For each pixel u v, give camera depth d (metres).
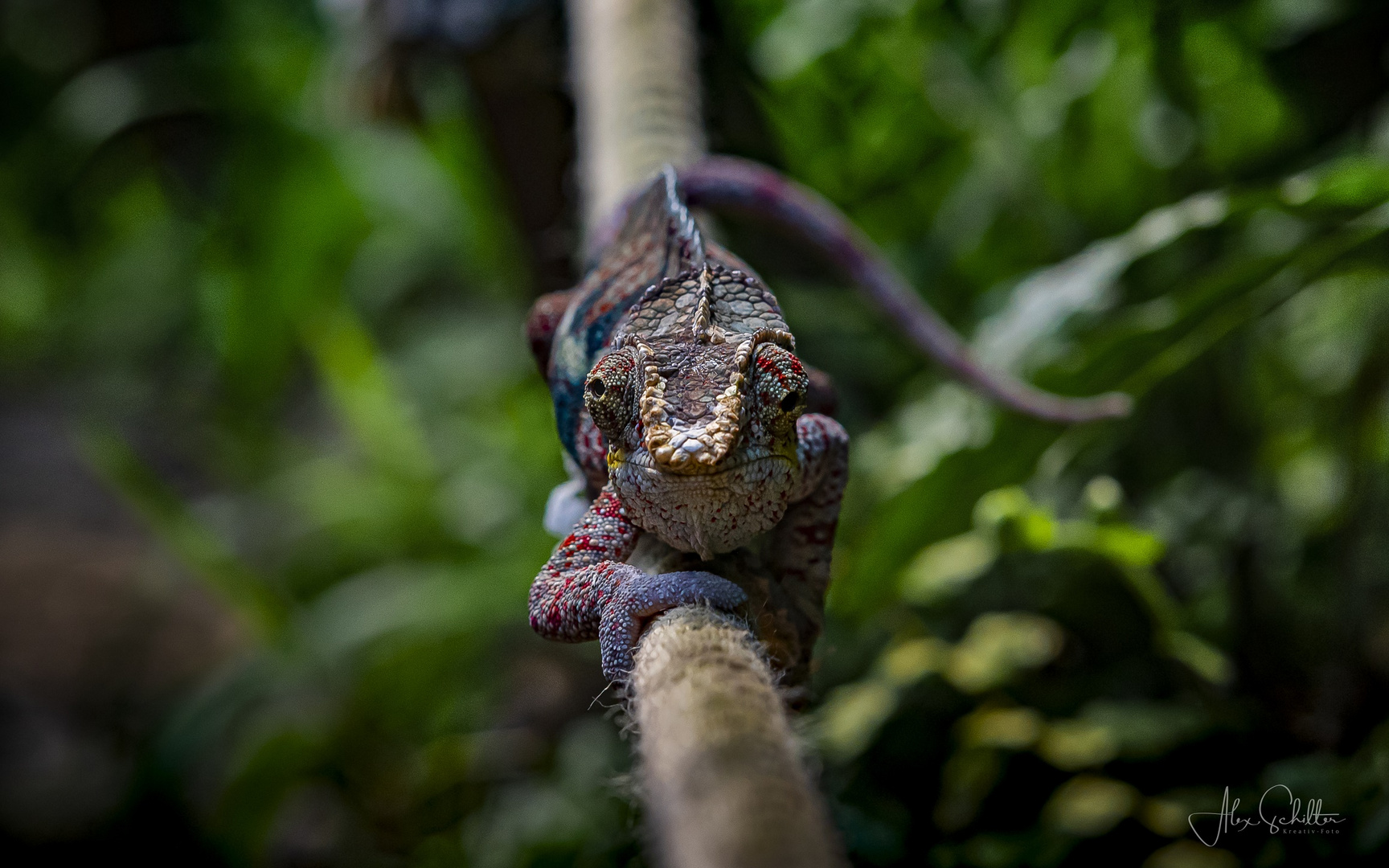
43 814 1.16
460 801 1.00
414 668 1.06
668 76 0.66
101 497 1.71
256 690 1.02
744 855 0.38
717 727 0.40
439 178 1.27
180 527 1.11
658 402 0.45
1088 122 0.86
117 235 2.15
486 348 1.47
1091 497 0.70
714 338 0.46
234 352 1.38
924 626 0.83
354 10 1.05
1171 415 0.88
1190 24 0.85
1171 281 0.78
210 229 1.68
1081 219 0.88
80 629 1.40
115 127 1.60
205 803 1.06
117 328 2.04
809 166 0.91
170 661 1.36
